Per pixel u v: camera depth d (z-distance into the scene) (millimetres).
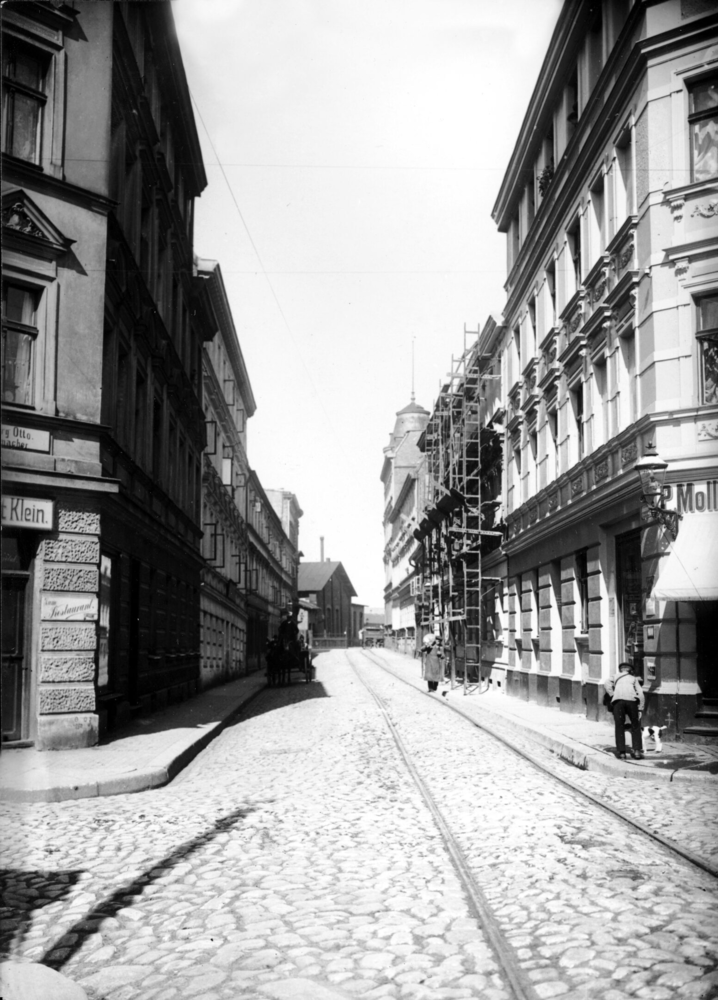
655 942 5195
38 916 5992
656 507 14164
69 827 8797
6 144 13586
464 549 32250
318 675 43031
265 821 9055
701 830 8336
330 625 119062
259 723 20328
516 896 6223
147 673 20016
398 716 21297
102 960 5195
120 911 6074
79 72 14461
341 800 10273
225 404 38688
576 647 20406
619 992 4492
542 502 23250
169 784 11734
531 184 25922
